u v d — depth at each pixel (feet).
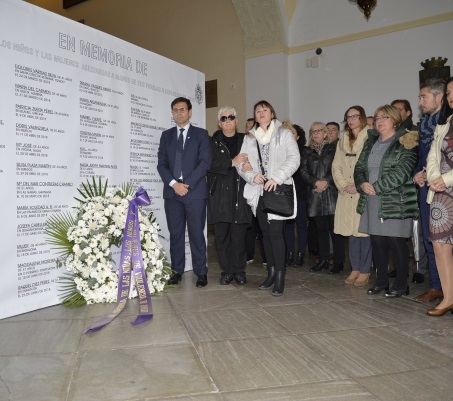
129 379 7.08
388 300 12.07
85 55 12.50
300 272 16.26
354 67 25.70
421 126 11.89
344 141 14.56
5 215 10.43
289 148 12.37
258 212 13.12
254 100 28.32
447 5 23.03
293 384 6.86
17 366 7.63
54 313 10.91
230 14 29.58
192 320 10.28
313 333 9.30
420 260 14.38
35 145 11.12
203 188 13.83
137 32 33.86
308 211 16.08
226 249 14.19
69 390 6.72
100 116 13.00
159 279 13.08
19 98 10.73
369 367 7.50
